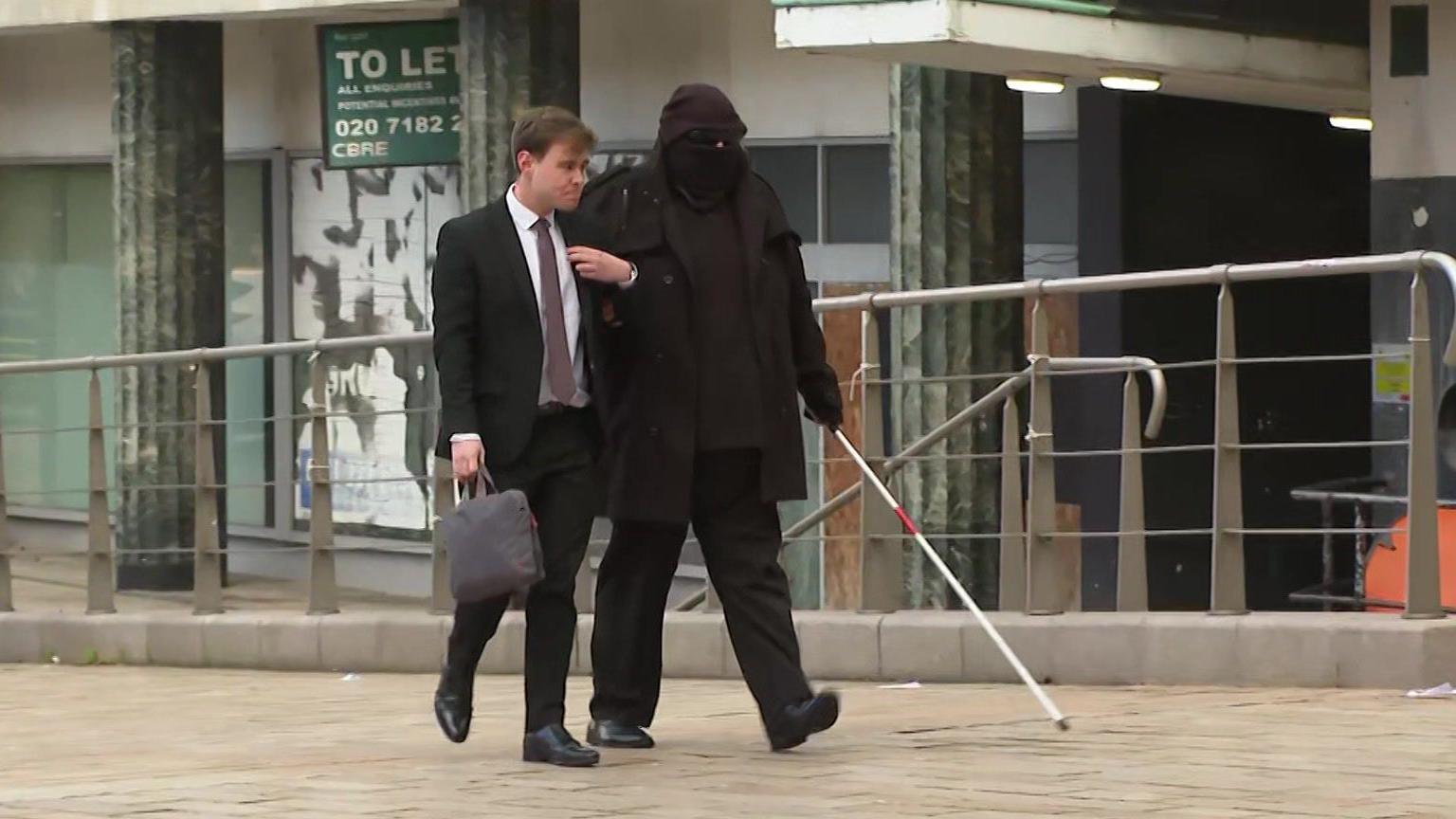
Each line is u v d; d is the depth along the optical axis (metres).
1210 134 50.78
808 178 55.47
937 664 33.88
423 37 57.72
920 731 26.02
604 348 24.25
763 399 24.25
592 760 23.69
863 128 54.38
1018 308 45.19
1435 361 41.47
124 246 62.62
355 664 41.81
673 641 37.12
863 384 35.56
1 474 47.34
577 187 23.98
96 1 61.94
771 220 24.56
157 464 63.03
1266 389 51.97
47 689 39.81
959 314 44.44
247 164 67.00
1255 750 23.41
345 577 65.31
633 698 25.36
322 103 58.94
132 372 63.00
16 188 73.88
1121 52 39.84
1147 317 50.25
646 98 57.72
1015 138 44.84
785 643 24.47
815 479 54.19
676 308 24.05
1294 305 52.09
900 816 19.53
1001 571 34.88
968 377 34.41
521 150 23.94
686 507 24.05
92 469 45.91
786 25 38.97
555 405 23.97
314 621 42.31
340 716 32.78
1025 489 50.38
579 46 55.94
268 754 26.98
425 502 62.94
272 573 67.12
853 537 35.94
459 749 26.42
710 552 24.62
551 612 24.09
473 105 53.38
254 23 66.38
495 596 23.72
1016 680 33.00
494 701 34.19
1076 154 50.91
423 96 57.81
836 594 53.97
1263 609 52.16
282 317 66.31
